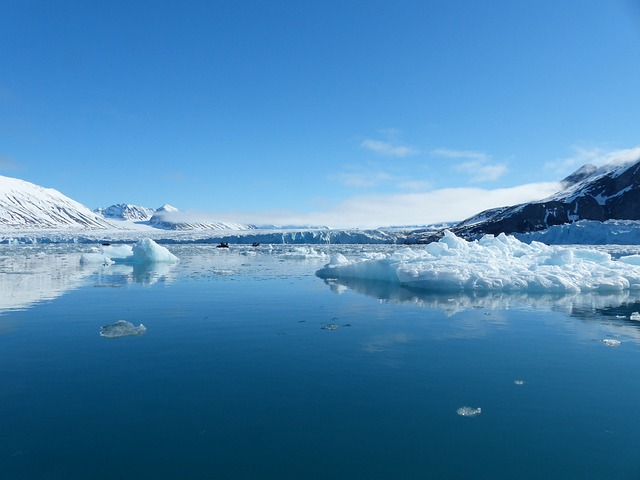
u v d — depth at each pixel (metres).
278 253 52.72
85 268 27.62
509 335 9.48
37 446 4.73
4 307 12.89
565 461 4.46
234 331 9.84
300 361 7.61
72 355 7.93
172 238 104.31
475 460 4.47
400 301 14.08
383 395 6.12
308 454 4.59
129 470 4.29
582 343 8.83
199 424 5.26
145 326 10.34
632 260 22.88
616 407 5.72
